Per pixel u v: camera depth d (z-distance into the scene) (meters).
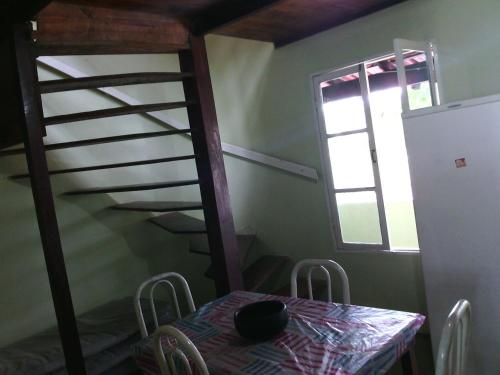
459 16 2.78
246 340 1.70
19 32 1.88
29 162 1.93
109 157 3.63
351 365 1.38
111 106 3.65
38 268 3.20
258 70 3.88
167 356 1.60
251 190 4.14
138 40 2.33
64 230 3.35
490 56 2.70
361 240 3.50
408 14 2.97
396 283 3.31
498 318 2.25
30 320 3.14
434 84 2.86
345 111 3.42
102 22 2.18
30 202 3.18
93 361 2.67
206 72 2.63
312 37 3.48
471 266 2.30
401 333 1.58
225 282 2.66
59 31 2.03
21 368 2.50
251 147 4.06
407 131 2.42
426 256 2.45
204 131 2.60
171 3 2.24
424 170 2.39
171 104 2.48
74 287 3.38
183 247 4.08
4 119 2.32
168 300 3.95
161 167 4.00
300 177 3.77
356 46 3.25
